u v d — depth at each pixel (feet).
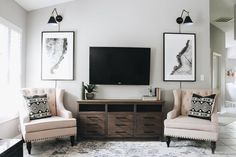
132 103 13.12
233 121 19.20
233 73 38.50
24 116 11.21
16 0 12.80
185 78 14.57
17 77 13.42
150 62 14.51
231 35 28.81
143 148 11.77
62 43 14.47
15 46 13.23
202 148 11.84
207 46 14.71
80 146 12.05
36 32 14.53
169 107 14.56
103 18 14.53
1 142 6.67
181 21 14.44
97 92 14.47
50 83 14.53
